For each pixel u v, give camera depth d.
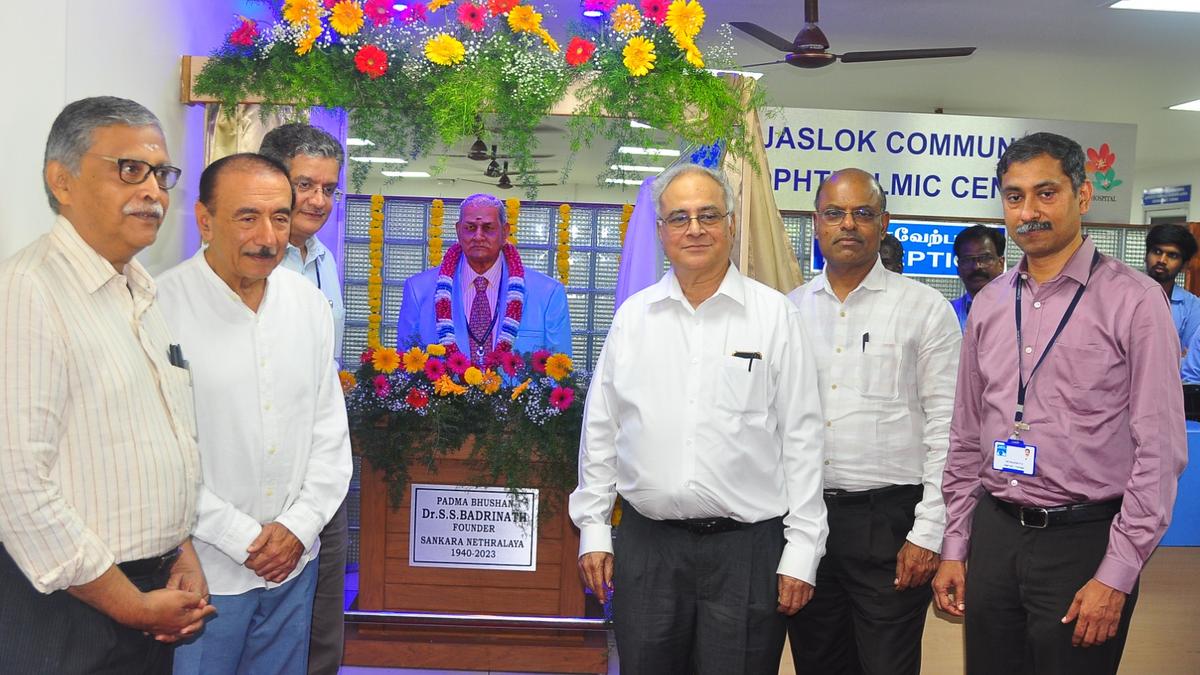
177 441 1.72
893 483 2.52
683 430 2.16
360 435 3.31
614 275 5.06
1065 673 2.05
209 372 2.02
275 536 2.05
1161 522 1.93
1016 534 2.12
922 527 2.44
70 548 1.48
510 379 3.45
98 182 1.58
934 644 3.02
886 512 2.51
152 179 1.62
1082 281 2.08
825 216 2.51
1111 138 8.29
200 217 2.04
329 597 2.64
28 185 2.26
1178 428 1.96
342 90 3.25
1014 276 2.24
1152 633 3.05
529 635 3.50
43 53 2.34
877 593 2.51
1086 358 2.04
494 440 3.32
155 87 3.04
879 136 7.81
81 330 1.56
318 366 2.23
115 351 1.61
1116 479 2.03
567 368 3.38
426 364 3.35
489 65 3.26
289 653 2.22
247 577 2.07
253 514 2.07
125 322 1.67
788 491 2.22
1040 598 2.07
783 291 3.61
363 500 3.44
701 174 2.17
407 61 3.32
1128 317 2.00
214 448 2.02
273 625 2.19
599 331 5.08
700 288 2.22
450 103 3.22
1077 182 2.07
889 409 2.52
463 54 3.29
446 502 3.42
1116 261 2.09
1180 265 5.41
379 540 3.45
